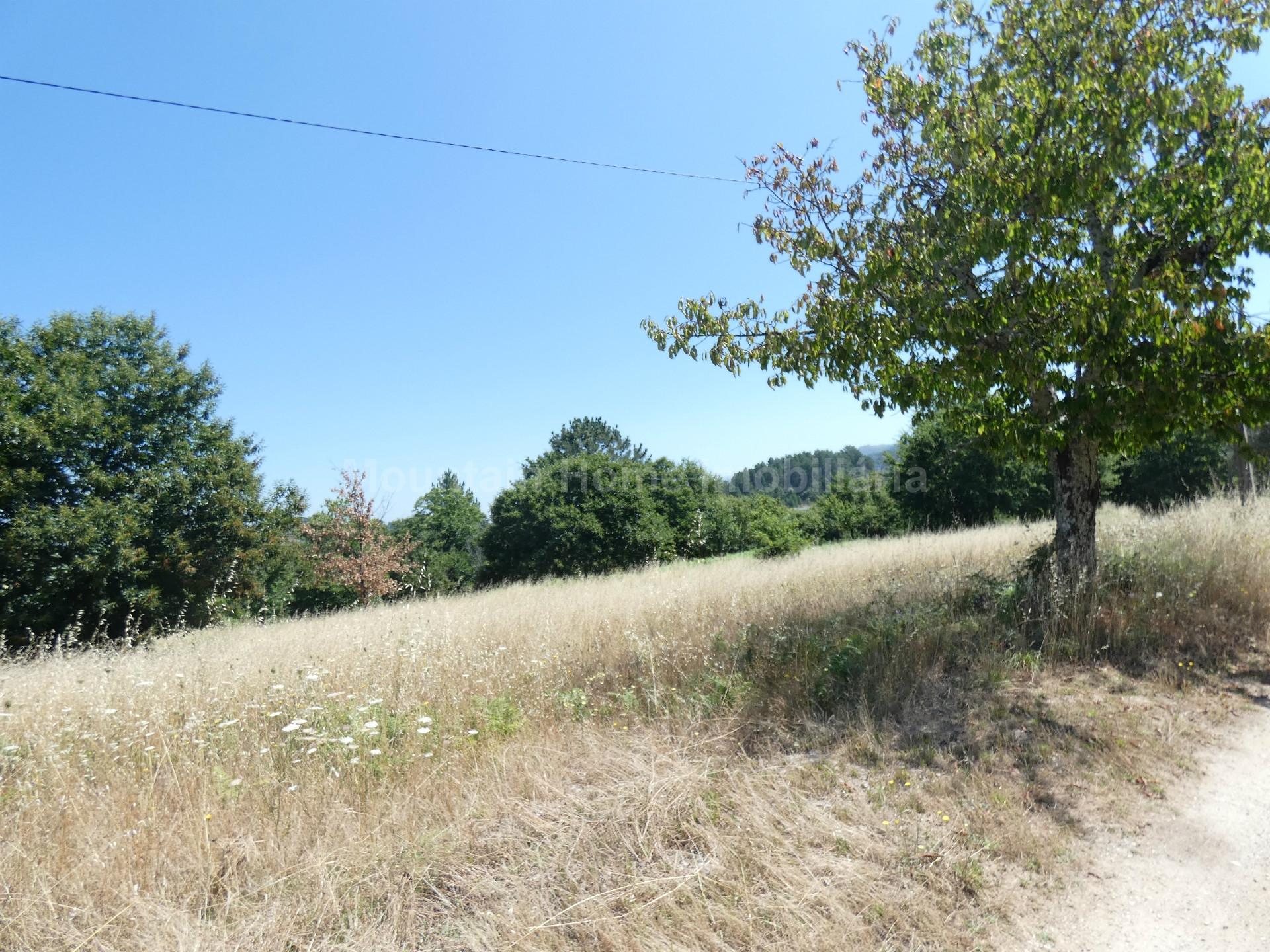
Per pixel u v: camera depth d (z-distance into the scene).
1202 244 5.82
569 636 7.14
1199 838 3.31
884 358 6.32
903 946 2.56
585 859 3.03
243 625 13.55
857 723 4.36
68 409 16.59
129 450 17.78
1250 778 3.85
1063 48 5.53
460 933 2.62
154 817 3.44
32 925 2.63
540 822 3.30
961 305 5.64
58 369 17.72
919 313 5.86
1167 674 5.16
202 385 19.98
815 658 5.39
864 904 2.76
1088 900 2.87
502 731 4.64
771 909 2.71
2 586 15.14
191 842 3.18
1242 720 4.54
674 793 3.47
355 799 3.68
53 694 5.84
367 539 27.78
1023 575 6.92
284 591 26.98
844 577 9.59
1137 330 5.20
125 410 18.30
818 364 6.57
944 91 6.51
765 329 6.79
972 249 5.44
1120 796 3.64
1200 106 5.34
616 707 5.07
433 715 4.90
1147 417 5.65
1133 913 2.80
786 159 6.73
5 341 17.39
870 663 5.14
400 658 6.34
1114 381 5.42
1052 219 5.60
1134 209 5.89
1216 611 6.16
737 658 5.63
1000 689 4.86
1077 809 3.51
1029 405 6.68
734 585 10.24
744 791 3.55
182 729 4.68
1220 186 5.64
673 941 2.55
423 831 3.24
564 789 3.65
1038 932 2.67
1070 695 4.80
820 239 6.40
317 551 27.80
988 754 3.98
